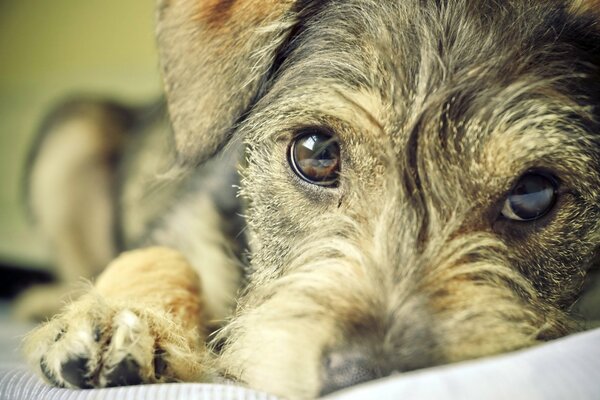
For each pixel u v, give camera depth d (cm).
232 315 26
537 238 23
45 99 50
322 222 24
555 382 17
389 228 23
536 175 23
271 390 20
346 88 24
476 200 23
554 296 24
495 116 23
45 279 45
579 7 24
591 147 24
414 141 23
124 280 26
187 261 28
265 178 25
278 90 25
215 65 26
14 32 50
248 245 27
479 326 21
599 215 24
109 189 44
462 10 25
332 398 17
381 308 21
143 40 49
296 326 21
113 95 49
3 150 49
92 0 50
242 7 26
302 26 26
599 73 25
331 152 24
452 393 16
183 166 27
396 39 24
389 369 19
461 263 22
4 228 47
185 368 22
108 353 21
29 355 22
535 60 24
